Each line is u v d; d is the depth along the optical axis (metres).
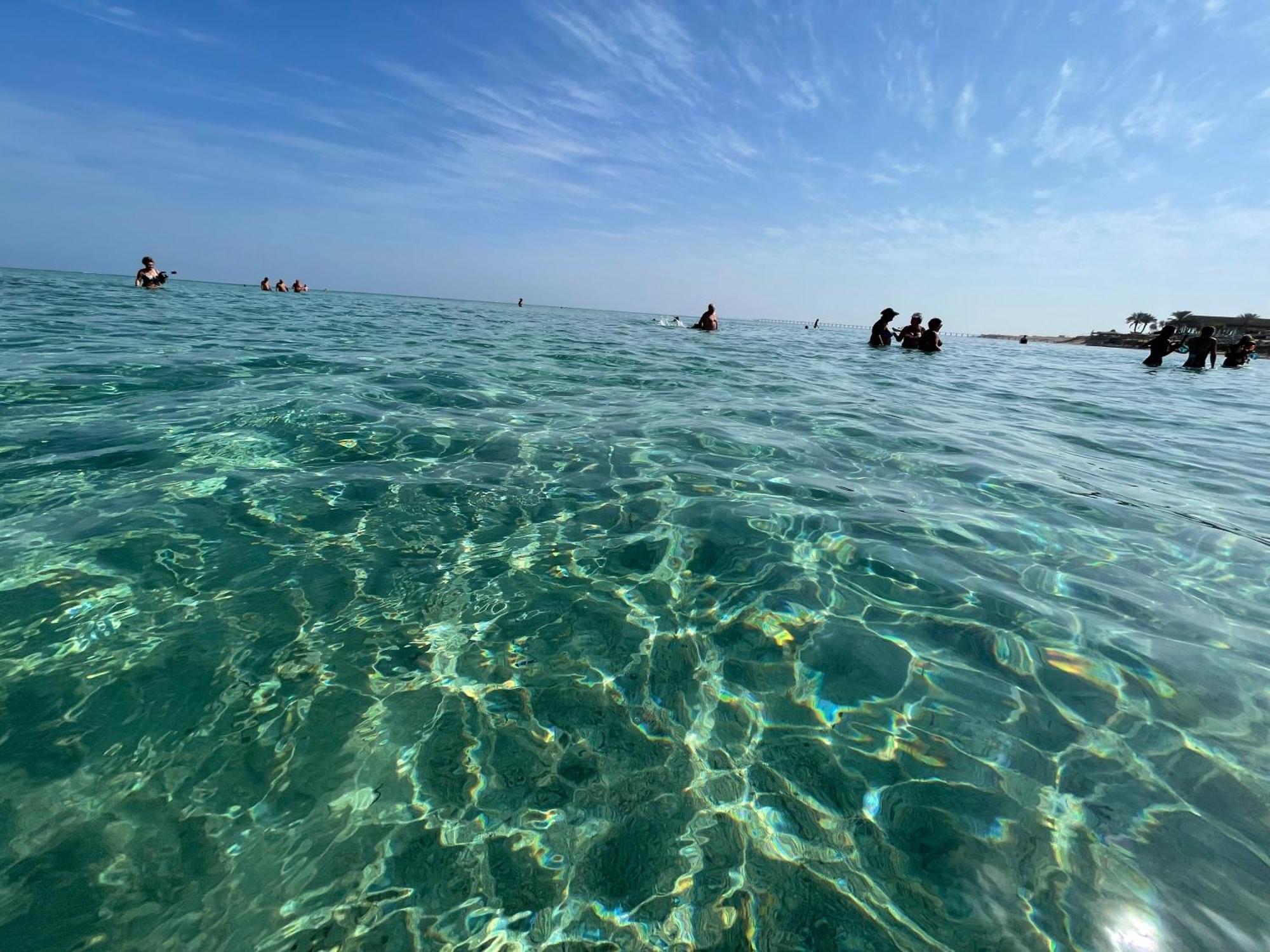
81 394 4.90
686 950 1.15
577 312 62.75
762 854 1.33
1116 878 1.27
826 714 1.76
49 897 1.17
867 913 1.20
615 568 2.58
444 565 2.54
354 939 1.14
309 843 1.32
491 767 1.54
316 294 40.12
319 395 5.51
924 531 3.07
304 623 2.08
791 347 17.08
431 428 4.68
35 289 17.88
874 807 1.44
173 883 1.21
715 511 3.24
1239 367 19.05
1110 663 2.00
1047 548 2.90
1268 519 3.42
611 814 1.42
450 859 1.30
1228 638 2.16
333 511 2.99
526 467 3.86
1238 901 1.22
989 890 1.25
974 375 12.05
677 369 9.54
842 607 2.32
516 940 1.16
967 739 1.66
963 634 2.16
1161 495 3.84
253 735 1.59
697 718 1.74
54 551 2.39
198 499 2.97
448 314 24.86
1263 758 1.60
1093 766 1.57
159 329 9.84
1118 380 12.76
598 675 1.91
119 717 1.60
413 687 1.81
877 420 6.00
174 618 2.04
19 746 1.49
